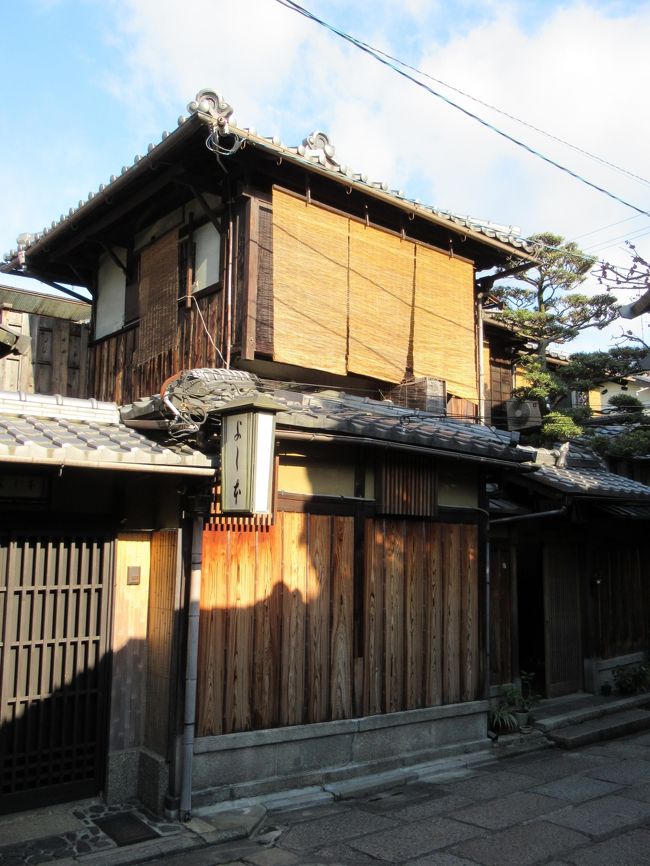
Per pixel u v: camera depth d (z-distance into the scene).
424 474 10.22
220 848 7.00
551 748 10.96
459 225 13.00
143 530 8.45
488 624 10.90
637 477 19.11
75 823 7.35
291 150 10.56
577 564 14.51
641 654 15.59
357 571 9.38
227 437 7.55
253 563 8.44
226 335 10.93
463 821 7.72
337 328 11.72
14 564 7.57
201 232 12.02
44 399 8.01
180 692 7.68
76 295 15.38
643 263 10.39
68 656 7.86
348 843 7.14
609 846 7.00
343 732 8.95
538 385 17.06
